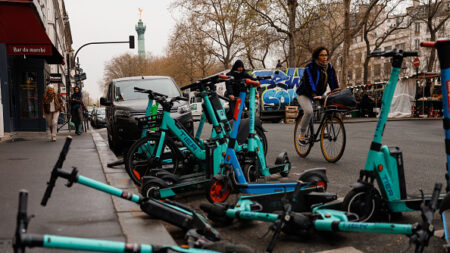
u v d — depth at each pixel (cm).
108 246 180
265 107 2264
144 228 324
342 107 669
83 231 314
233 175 434
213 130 479
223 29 4450
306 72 709
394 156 329
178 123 497
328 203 343
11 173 589
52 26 3681
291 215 292
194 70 5772
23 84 1524
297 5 3052
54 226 326
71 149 940
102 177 549
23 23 1229
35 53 1248
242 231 349
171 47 4931
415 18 3416
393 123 1819
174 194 422
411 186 499
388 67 5959
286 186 409
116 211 371
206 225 295
